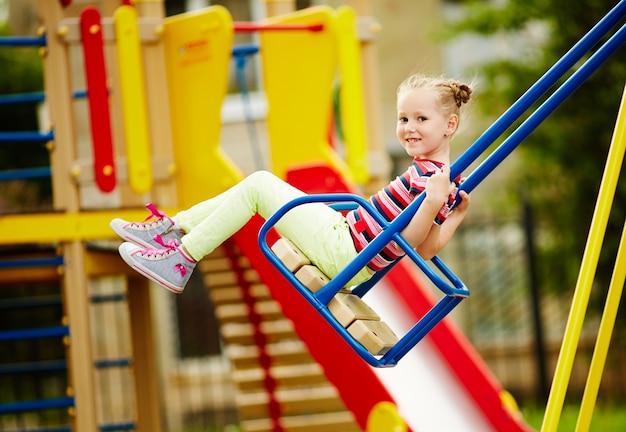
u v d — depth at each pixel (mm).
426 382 7758
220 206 4988
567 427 12070
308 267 4598
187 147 8430
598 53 4594
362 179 9039
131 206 8102
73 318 7914
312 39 9148
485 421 7660
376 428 7137
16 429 15203
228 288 9273
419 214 4512
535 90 4625
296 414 10844
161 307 15914
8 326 15430
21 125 15258
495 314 16453
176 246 5059
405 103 4809
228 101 16438
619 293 4684
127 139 8117
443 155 4859
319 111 9141
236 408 15609
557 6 13594
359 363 7246
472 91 4938
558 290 14422
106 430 9594
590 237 4652
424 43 16750
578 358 15258
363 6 9648
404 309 8156
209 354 16094
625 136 4656
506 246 16391
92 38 8031
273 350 9297
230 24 8234
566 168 13875
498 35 15773
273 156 9234
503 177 16078
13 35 15891
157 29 8336
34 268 8633
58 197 7973
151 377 9852
